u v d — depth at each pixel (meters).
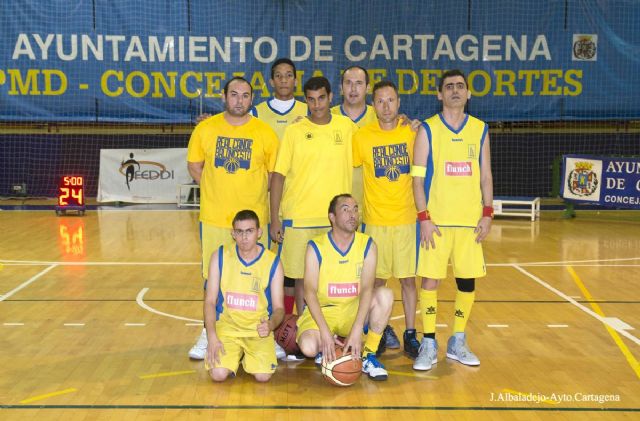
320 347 4.93
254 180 5.25
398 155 5.17
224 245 5.01
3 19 13.95
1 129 15.66
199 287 7.62
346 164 5.28
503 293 7.41
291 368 5.08
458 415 4.20
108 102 14.24
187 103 14.33
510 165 16.00
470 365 5.13
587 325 6.20
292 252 5.33
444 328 6.11
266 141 5.23
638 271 8.55
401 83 14.34
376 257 4.88
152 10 14.11
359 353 4.66
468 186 5.04
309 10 14.20
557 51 14.37
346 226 4.68
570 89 14.45
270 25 14.20
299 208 5.28
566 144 15.92
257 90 14.32
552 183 15.60
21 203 15.07
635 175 12.58
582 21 14.32
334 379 4.60
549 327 6.14
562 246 10.40
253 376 4.87
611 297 7.22
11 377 4.81
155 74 14.23
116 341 5.67
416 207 5.05
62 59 14.09
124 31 14.13
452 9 14.23
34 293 7.26
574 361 5.23
